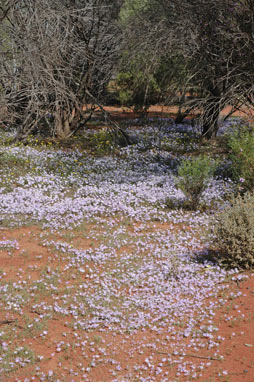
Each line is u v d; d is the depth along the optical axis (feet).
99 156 45.68
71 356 15.19
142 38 46.75
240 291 19.15
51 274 21.39
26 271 21.66
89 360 14.96
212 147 47.37
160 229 27.32
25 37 38.93
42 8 40.11
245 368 13.99
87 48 49.47
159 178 37.40
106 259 22.95
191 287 19.49
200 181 30.22
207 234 25.64
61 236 25.95
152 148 48.75
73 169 40.09
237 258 21.34
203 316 17.28
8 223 27.40
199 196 30.58
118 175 38.81
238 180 33.14
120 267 22.04
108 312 17.87
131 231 27.12
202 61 43.32
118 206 30.71
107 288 19.66
